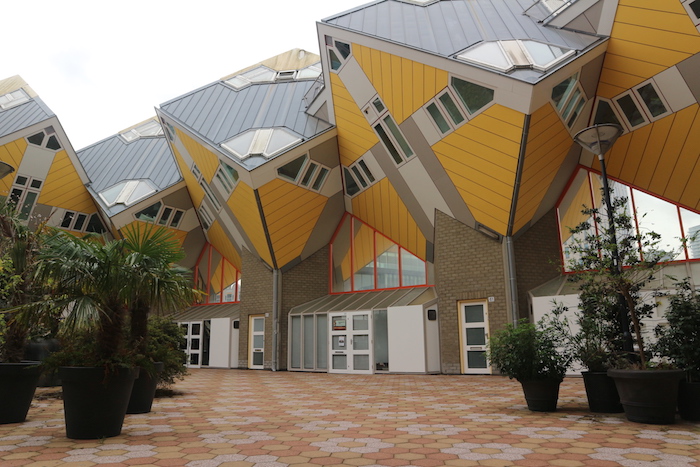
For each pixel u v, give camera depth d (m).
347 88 16.27
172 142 21.98
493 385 12.45
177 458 4.74
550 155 14.01
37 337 10.77
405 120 15.04
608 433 5.88
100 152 28.30
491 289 15.71
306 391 11.70
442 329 16.64
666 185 13.91
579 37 13.49
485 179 14.44
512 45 13.45
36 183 22.61
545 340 7.96
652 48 11.86
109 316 6.01
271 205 18.56
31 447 5.24
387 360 17.50
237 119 20.89
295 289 21.22
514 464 4.44
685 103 12.11
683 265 13.59
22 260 7.86
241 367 21.64
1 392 6.84
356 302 19.31
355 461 4.60
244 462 4.58
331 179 19.64
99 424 5.75
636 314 7.85
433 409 8.27
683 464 4.37
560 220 16.30
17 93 25.81
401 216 18.67
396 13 16.84
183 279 6.86
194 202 23.78
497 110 12.66
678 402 6.88
